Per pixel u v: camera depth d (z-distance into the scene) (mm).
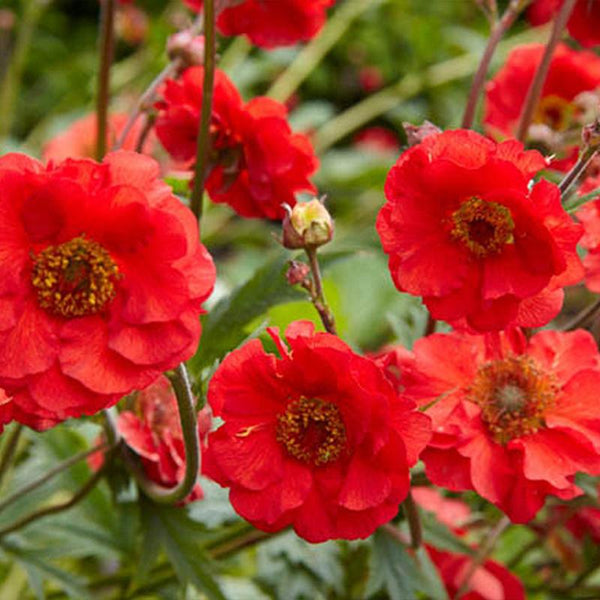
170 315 431
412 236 449
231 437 449
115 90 920
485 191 445
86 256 438
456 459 468
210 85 503
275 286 501
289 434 452
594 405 472
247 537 535
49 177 426
